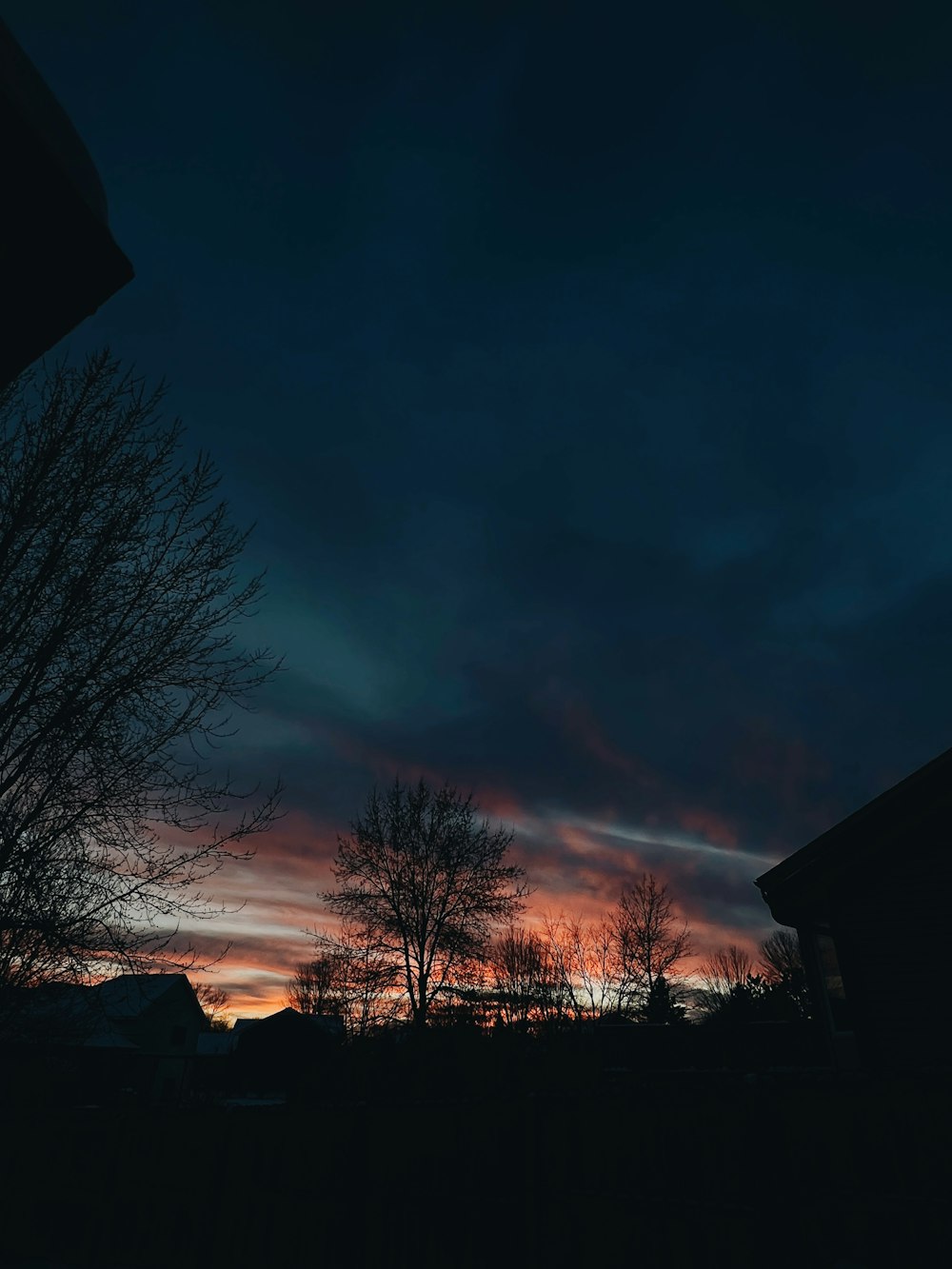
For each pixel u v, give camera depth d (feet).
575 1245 21.01
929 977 35.76
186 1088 143.23
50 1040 34.32
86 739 32.86
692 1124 20.51
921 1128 17.99
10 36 5.88
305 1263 25.45
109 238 6.57
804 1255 18.22
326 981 119.65
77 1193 31.40
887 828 39.24
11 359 7.61
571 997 125.39
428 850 114.21
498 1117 23.77
